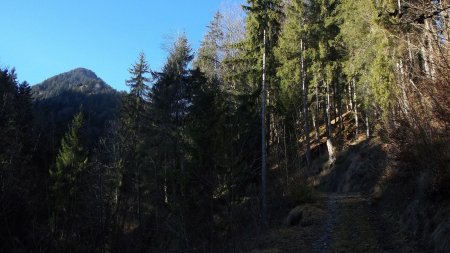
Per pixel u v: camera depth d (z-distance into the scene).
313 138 41.91
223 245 17.84
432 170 11.17
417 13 7.59
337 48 34.88
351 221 15.38
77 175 32.03
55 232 27.19
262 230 18.02
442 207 10.70
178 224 20.39
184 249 18.91
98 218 27.66
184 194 20.95
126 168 32.66
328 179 30.59
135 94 42.56
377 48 22.03
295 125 31.06
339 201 19.67
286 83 33.00
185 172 20.75
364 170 24.75
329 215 16.69
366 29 26.00
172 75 35.09
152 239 27.27
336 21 34.75
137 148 33.19
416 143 12.11
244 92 30.62
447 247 9.17
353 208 17.67
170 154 29.80
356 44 27.23
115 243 27.72
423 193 12.22
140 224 29.05
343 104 46.44
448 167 10.62
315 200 19.92
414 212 12.38
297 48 35.34
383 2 21.06
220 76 41.81
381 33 18.53
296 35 34.88
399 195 14.91
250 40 24.58
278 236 14.99
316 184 31.48
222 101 24.92
